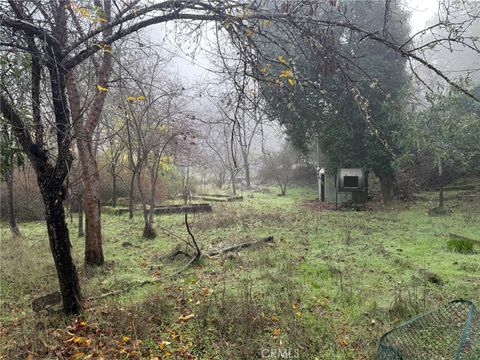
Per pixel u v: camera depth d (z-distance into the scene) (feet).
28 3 13.38
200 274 21.79
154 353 13.38
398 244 27.89
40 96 14.33
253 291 18.57
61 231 15.57
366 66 41.09
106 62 18.84
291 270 21.61
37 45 13.53
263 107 12.17
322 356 12.99
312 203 56.08
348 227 34.40
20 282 21.16
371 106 43.42
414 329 11.57
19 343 13.96
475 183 51.42
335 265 22.52
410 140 41.65
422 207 45.16
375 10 39.06
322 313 16.21
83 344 13.96
